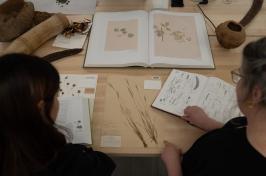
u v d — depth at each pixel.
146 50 1.18
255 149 0.66
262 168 0.65
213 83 1.08
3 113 0.61
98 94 1.06
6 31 1.19
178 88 1.07
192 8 1.39
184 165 0.88
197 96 1.05
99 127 0.97
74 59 1.18
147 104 1.03
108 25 1.29
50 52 1.20
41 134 0.66
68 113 0.98
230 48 1.20
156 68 1.14
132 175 1.58
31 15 1.24
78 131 0.94
